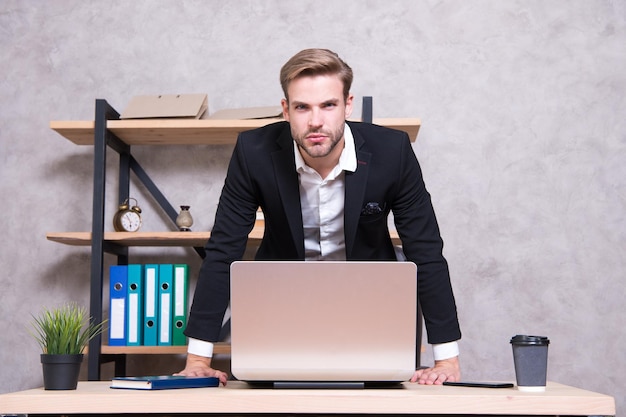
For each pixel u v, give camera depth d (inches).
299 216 72.5
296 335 55.7
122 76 130.3
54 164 129.4
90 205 128.4
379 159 73.6
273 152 72.9
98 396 48.9
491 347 123.2
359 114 127.6
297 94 64.6
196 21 130.8
